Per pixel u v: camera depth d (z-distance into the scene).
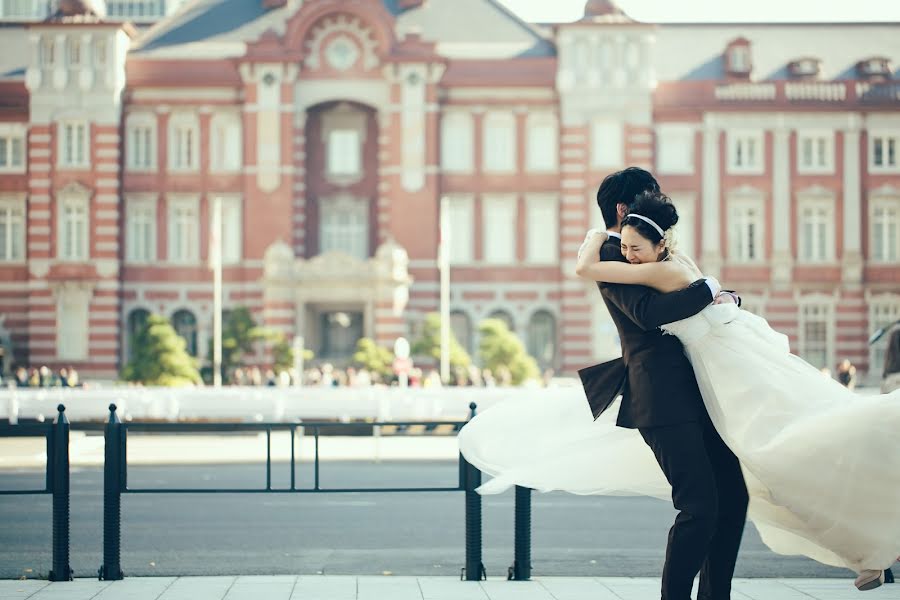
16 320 58.75
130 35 59.78
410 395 39.22
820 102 58.94
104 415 38.50
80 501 21.44
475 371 49.16
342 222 60.16
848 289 59.34
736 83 59.06
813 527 7.76
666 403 7.64
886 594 11.02
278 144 57.94
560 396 8.68
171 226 58.97
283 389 39.75
